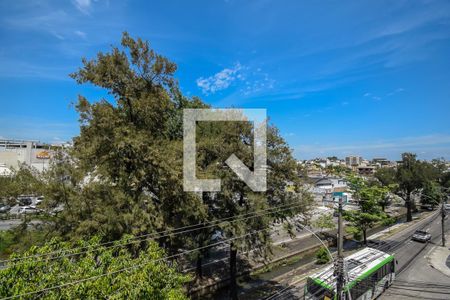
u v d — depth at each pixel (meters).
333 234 38.16
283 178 20.03
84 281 8.02
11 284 7.77
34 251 9.15
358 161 175.00
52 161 17.11
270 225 20.53
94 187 15.58
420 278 23.92
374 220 32.56
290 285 23.34
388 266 21.81
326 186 58.81
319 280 16.88
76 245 12.02
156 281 9.22
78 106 16.33
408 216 47.81
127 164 16.88
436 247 33.59
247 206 19.11
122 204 15.13
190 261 25.89
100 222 14.62
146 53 17.50
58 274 8.36
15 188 15.80
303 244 34.28
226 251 29.58
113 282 8.58
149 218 15.18
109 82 16.77
